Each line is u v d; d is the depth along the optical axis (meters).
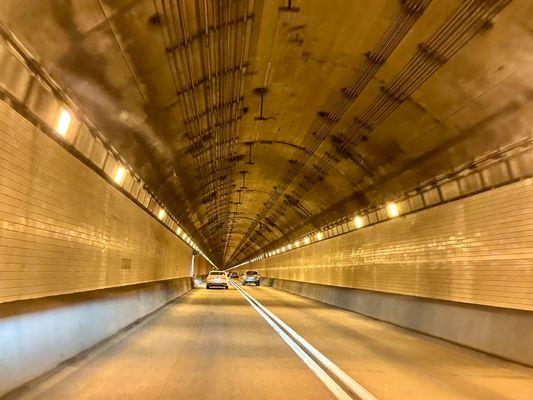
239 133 20.80
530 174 11.84
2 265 8.19
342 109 16.56
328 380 8.81
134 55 10.80
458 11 9.92
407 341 14.37
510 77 10.68
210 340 13.56
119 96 12.24
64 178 11.27
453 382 8.99
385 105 14.77
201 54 12.30
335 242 32.06
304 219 37.34
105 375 8.87
